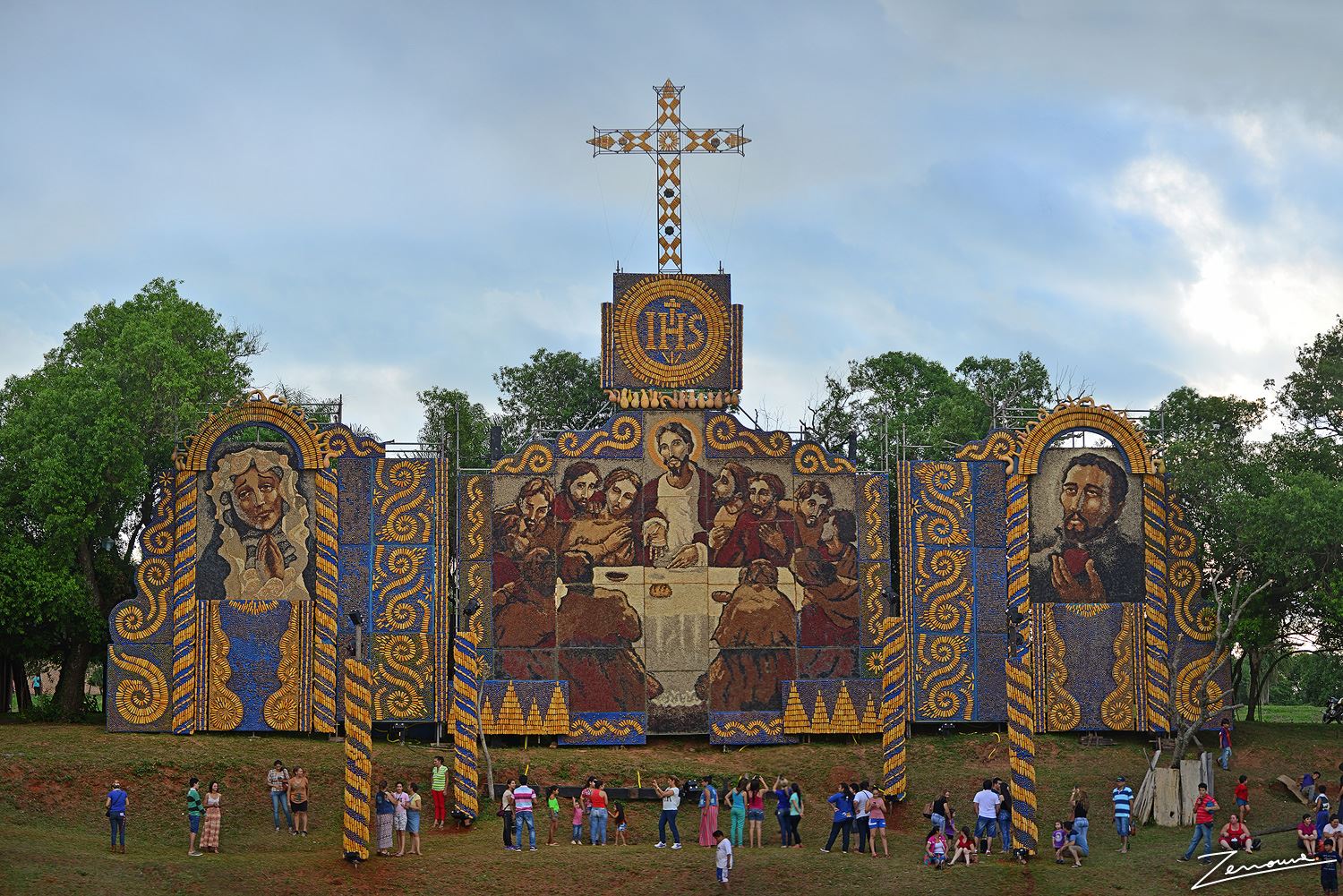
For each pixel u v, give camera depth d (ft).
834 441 277.64
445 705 195.83
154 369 225.97
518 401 292.81
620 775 188.34
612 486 201.98
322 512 197.26
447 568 198.59
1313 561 209.36
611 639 199.52
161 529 196.95
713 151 209.87
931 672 200.13
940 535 201.98
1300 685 370.73
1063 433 203.62
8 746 182.60
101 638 214.07
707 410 204.13
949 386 290.76
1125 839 166.20
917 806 184.44
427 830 173.27
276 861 152.46
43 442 211.41
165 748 184.65
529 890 149.38
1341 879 150.92
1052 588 201.57
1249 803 183.83
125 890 141.69
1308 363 239.30
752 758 194.49
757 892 149.07
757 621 200.54
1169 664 195.93
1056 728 199.62
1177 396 256.73
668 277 205.77
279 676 195.11
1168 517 202.80
